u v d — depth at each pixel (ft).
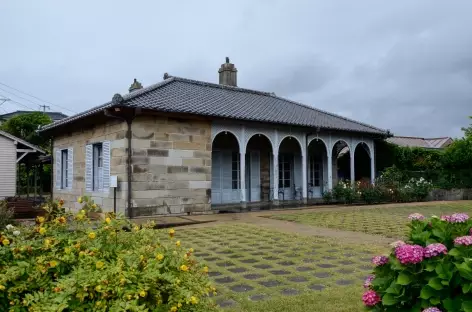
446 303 7.59
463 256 7.96
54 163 55.72
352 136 61.62
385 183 60.49
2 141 60.54
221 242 25.44
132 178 37.96
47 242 8.54
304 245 24.29
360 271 18.11
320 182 66.74
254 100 60.80
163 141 40.29
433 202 60.18
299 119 54.60
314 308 13.05
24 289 7.77
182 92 49.75
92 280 7.32
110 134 40.65
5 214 27.04
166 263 8.46
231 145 55.42
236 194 55.77
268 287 15.70
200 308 8.30
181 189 41.27
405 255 8.03
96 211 10.47
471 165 67.77
